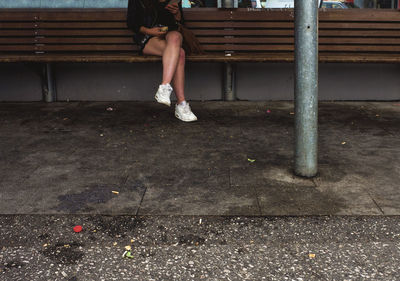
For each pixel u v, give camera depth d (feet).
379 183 10.61
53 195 10.12
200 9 17.40
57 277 7.26
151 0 15.37
